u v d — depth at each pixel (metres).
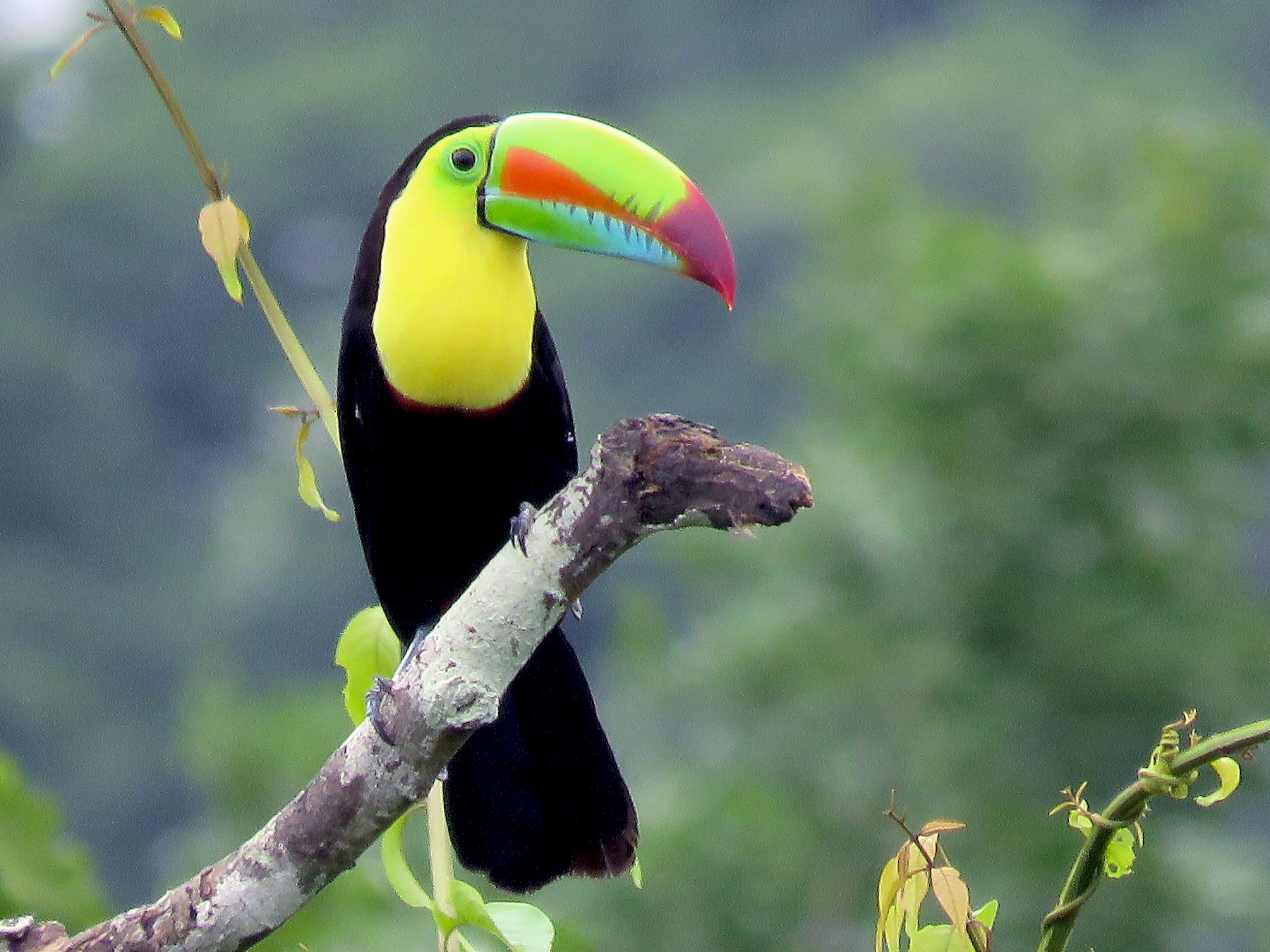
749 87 47.22
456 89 49.00
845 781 13.57
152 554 40.47
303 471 6.39
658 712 14.89
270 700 11.93
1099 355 13.57
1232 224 13.62
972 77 37.31
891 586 13.84
